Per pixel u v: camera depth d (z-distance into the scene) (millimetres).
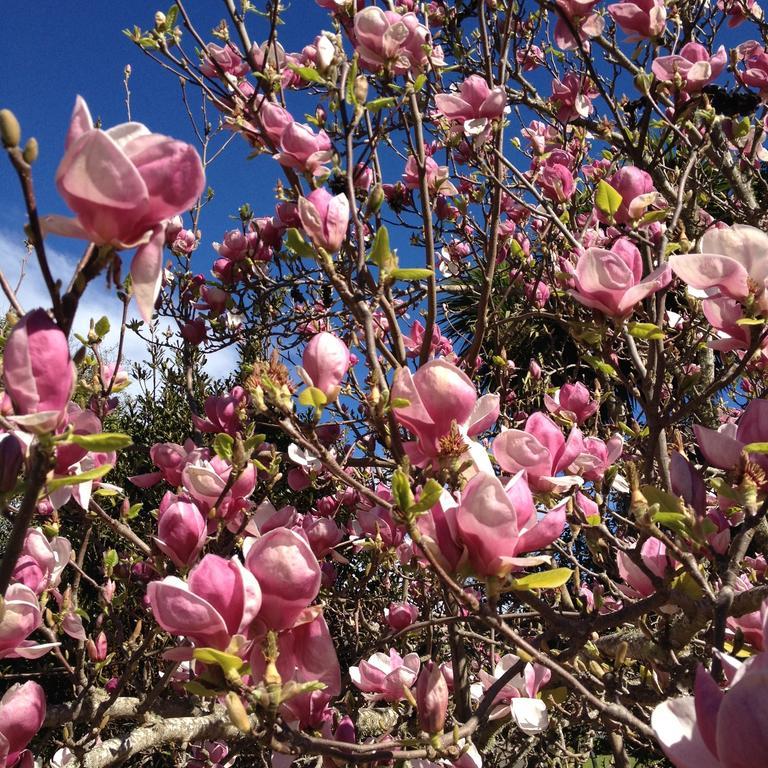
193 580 702
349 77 1119
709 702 561
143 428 3775
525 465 919
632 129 1848
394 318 1174
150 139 615
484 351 2523
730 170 1972
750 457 875
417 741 810
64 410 625
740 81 1835
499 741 1769
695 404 1115
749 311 945
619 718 772
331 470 872
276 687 688
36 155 578
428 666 835
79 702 1343
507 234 2076
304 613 748
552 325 2572
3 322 898
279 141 1321
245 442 1122
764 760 523
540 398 2098
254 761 1673
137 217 607
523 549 776
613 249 1115
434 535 772
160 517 1097
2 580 642
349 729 941
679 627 989
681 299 1956
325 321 2236
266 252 2154
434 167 1861
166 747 1822
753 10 2303
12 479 657
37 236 594
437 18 2021
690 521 800
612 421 2041
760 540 1326
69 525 2426
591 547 995
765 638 544
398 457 908
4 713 787
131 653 1432
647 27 1512
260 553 731
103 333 1353
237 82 1615
